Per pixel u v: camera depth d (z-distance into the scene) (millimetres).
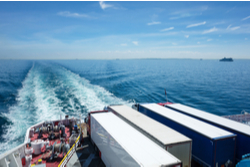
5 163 9625
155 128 12414
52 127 16047
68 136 15961
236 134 12180
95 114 15531
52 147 12586
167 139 10539
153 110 17797
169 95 51250
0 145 20141
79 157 13492
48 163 11891
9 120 27094
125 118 14828
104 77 78625
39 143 12820
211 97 50844
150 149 9000
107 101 39375
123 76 85750
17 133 23078
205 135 11250
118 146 9711
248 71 144875
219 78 95062
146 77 87000
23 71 94688
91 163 12648
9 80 63094
